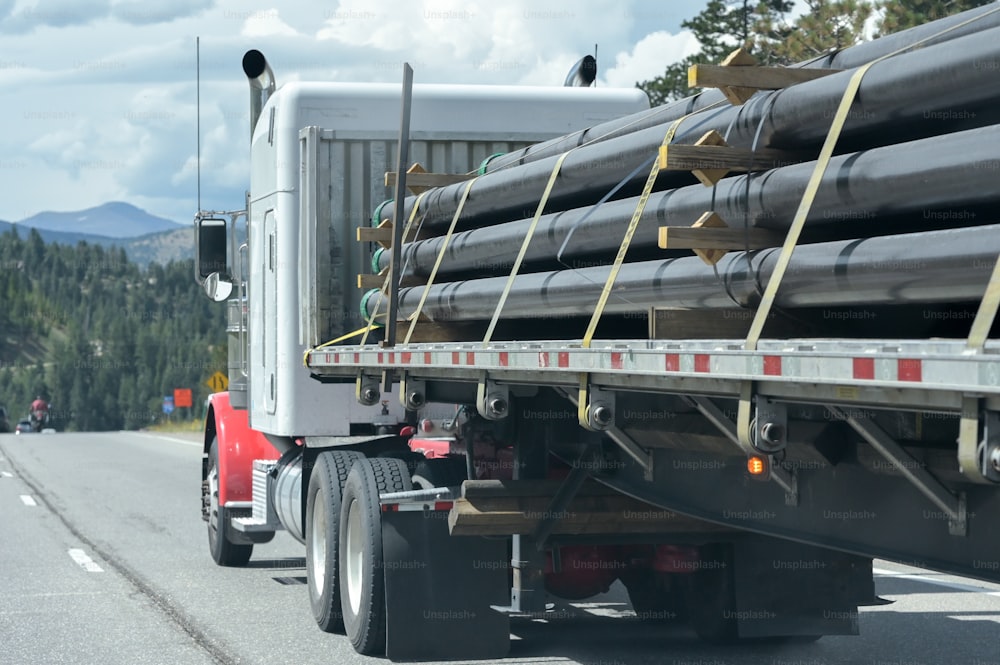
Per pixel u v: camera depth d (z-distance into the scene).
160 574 19.20
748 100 8.04
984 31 6.41
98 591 17.61
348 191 16.09
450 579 12.48
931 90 6.64
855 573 12.39
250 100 18.08
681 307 8.50
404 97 11.88
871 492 7.89
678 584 13.19
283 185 16.09
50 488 36.81
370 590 12.55
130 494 34.56
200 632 14.49
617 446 10.96
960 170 6.21
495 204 11.90
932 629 14.48
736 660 12.66
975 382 5.05
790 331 7.85
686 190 8.54
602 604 16.19
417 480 13.23
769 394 6.61
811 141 7.74
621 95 17.06
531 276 10.64
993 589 17.25
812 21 38.69
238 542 19.48
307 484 15.71
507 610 12.19
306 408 15.88
